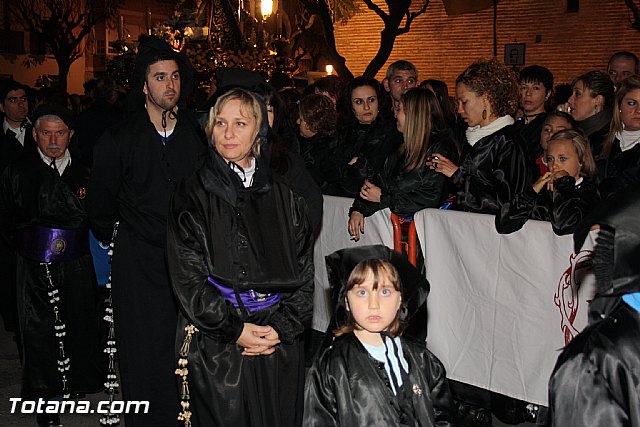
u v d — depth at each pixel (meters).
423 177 4.93
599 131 5.59
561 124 5.14
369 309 3.10
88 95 10.70
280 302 3.51
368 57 25.45
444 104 5.77
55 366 5.13
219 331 3.32
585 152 4.36
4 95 7.09
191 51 9.62
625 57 6.91
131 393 4.37
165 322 4.38
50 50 31.25
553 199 4.17
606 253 2.52
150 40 4.37
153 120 4.43
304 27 15.09
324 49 15.23
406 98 5.00
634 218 2.39
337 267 3.22
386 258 3.17
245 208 3.39
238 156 3.34
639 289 2.37
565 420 2.49
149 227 4.34
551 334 4.28
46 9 28.09
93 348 5.30
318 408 3.15
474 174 4.66
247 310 3.39
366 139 5.93
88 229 5.21
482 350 4.61
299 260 3.52
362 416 3.07
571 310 4.15
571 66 21.66
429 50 24.19
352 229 5.35
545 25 21.98
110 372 4.82
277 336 3.41
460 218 4.62
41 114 4.97
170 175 4.37
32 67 30.92
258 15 10.23
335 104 7.25
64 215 5.05
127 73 9.55
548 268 4.25
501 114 4.68
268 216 3.43
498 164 4.58
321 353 3.21
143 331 4.36
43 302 5.07
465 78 4.68
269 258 3.38
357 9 22.31
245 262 3.35
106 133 4.35
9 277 6.93
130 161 4.32
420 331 5.07
